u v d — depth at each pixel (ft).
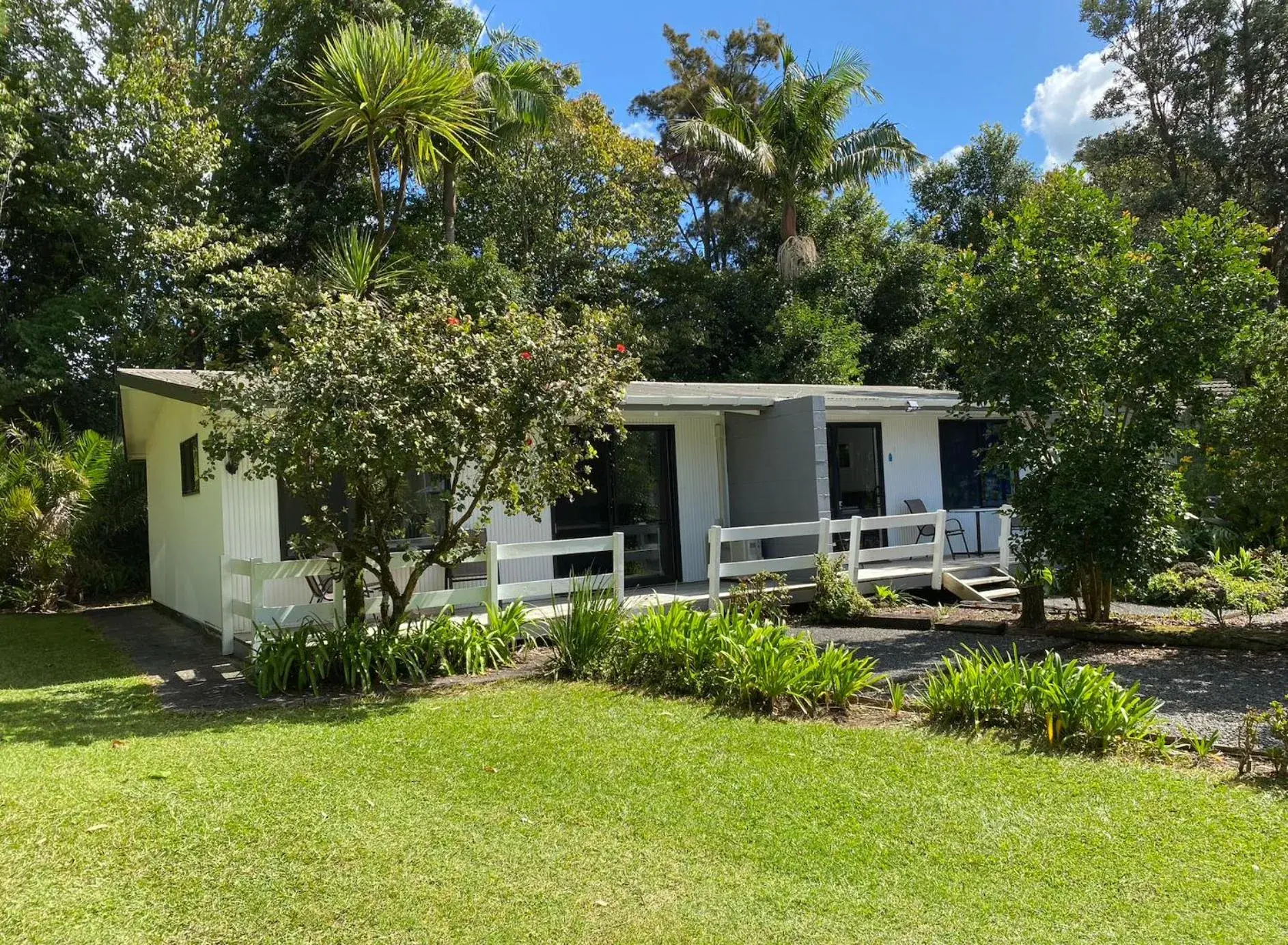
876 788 15.56
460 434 23.39
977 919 11.05
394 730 19.49
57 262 65.67
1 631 38.91
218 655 30.25
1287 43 89.81
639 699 22.09
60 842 13.21
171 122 61.05
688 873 12.37
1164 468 29.50
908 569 40.60
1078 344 28.66
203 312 59.00
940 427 49.67
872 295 87.76
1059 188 30.25
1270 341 27.91
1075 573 29.71
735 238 108.58
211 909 11.34
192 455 38.09
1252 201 87.81
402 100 48.57
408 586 26.58
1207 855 12.66
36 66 62.64
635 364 26.71
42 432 53.31
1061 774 16.12
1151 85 96.37
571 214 84.84
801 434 39.63
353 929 10.89
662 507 42.06
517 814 14.52
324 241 70.08
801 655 22.47
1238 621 31.24
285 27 72.28
